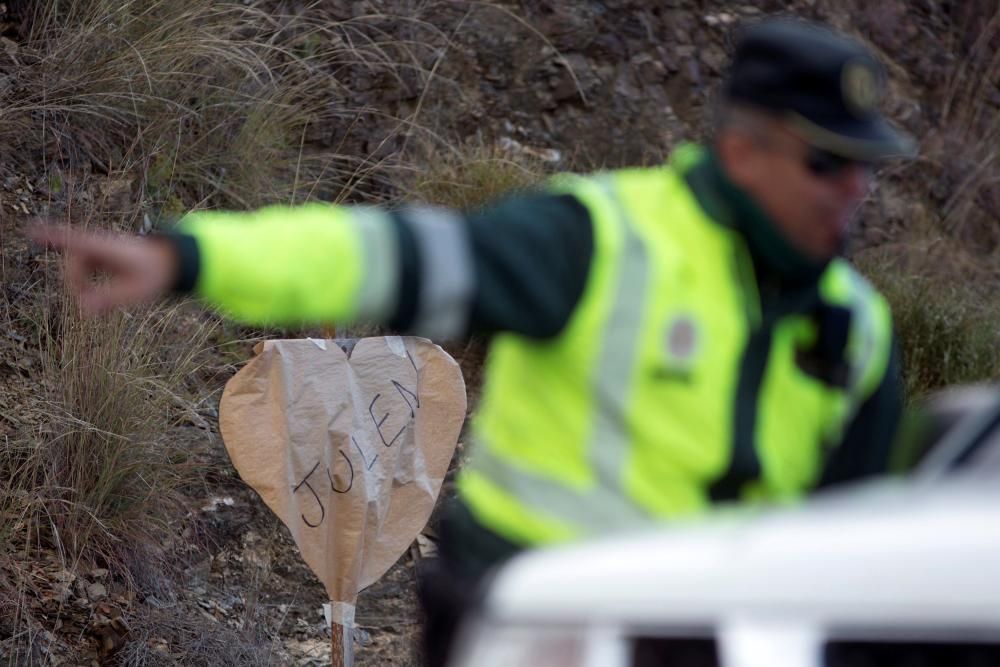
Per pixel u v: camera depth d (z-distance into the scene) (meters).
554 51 28.59
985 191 33.31
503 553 7.52
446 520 8.21
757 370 7.37
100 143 22.67
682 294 7.31
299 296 6.82
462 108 27.55
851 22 33.62
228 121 24.17
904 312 26.95
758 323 7.41
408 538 16.39
